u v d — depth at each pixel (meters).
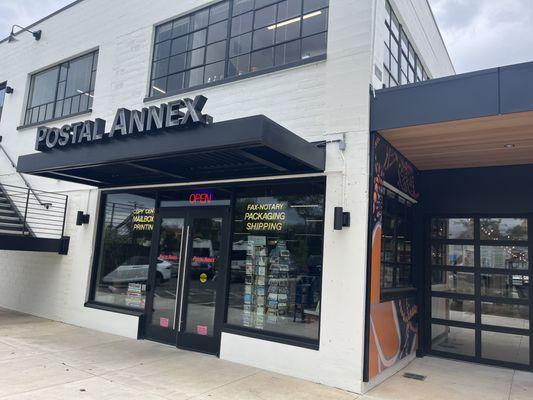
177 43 8.52
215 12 8.05
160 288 7.73
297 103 6.52
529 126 5.37
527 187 7.03
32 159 7.55
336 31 6.30
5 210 10.77
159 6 8.80
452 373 6.44
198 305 7.12
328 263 5.80
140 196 8.41
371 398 5.18
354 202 5.73
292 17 7.02
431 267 7.66
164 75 8.59
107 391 4.98
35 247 8.96
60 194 9.49
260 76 6.98
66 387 5.05
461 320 7.30
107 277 8.70
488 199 7.30
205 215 7.31
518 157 6.75
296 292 6.18
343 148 5.89
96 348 6.98
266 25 7.30
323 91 6.30
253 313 6.55
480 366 6.90
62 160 6.98
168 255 7.72
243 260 6.80
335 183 5.92
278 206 6.57
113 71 9.36
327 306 5.71
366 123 5.80
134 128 5.98
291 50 6.91
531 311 6.79
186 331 7.16
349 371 5.43
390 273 6.59
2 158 11.80
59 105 10.80
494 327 7.04
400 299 6.74
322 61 6.38
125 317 8.01
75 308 8.90
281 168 6.11
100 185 8.77
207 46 8.03
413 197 7.54
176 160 6.41
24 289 10.26
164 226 7.90
